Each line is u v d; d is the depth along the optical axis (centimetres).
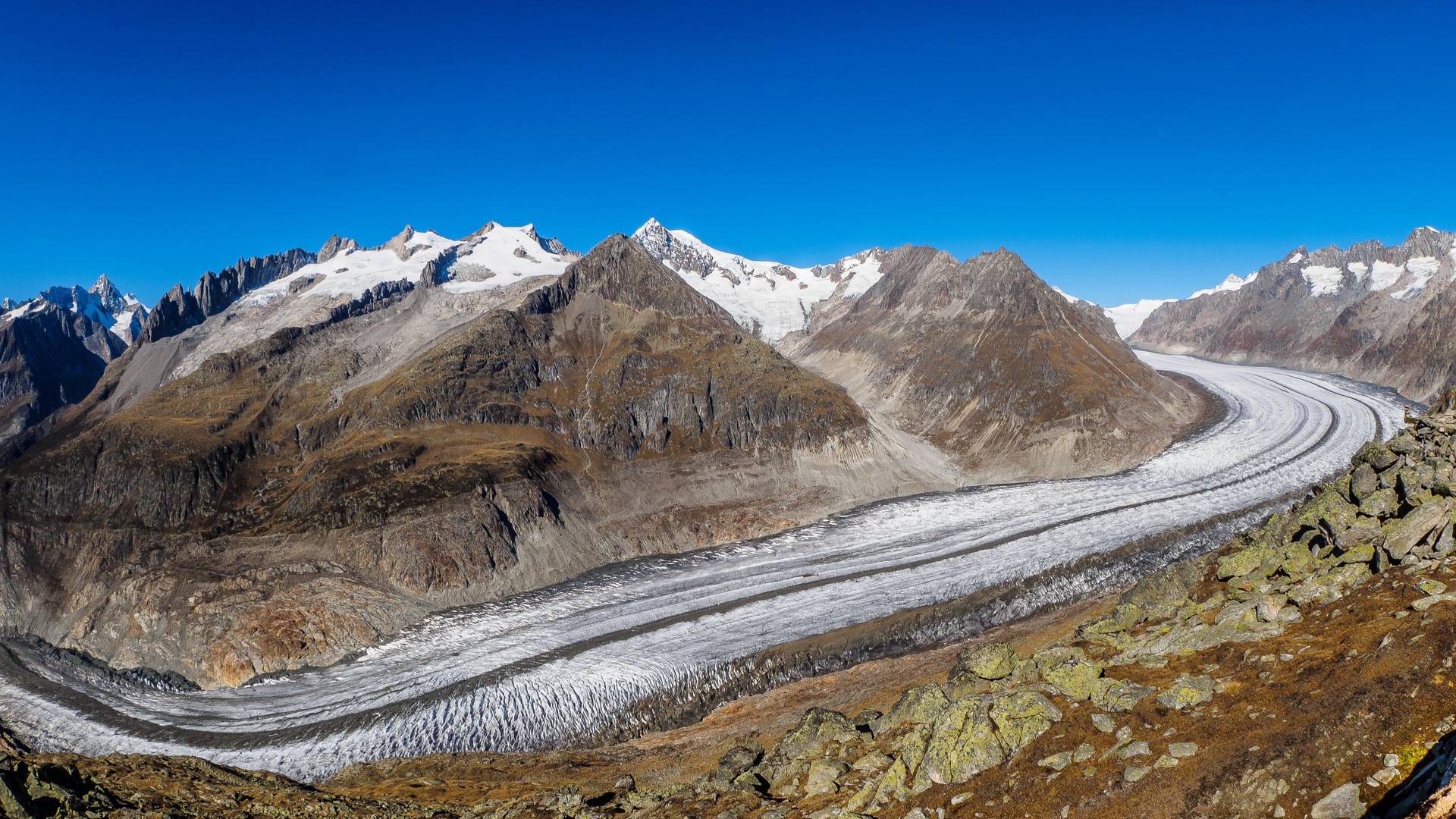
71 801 3494
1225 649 3322
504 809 3975
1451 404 3997
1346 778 2289
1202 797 2445
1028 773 2816
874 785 3120
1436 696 2397
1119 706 3003
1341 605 3306
